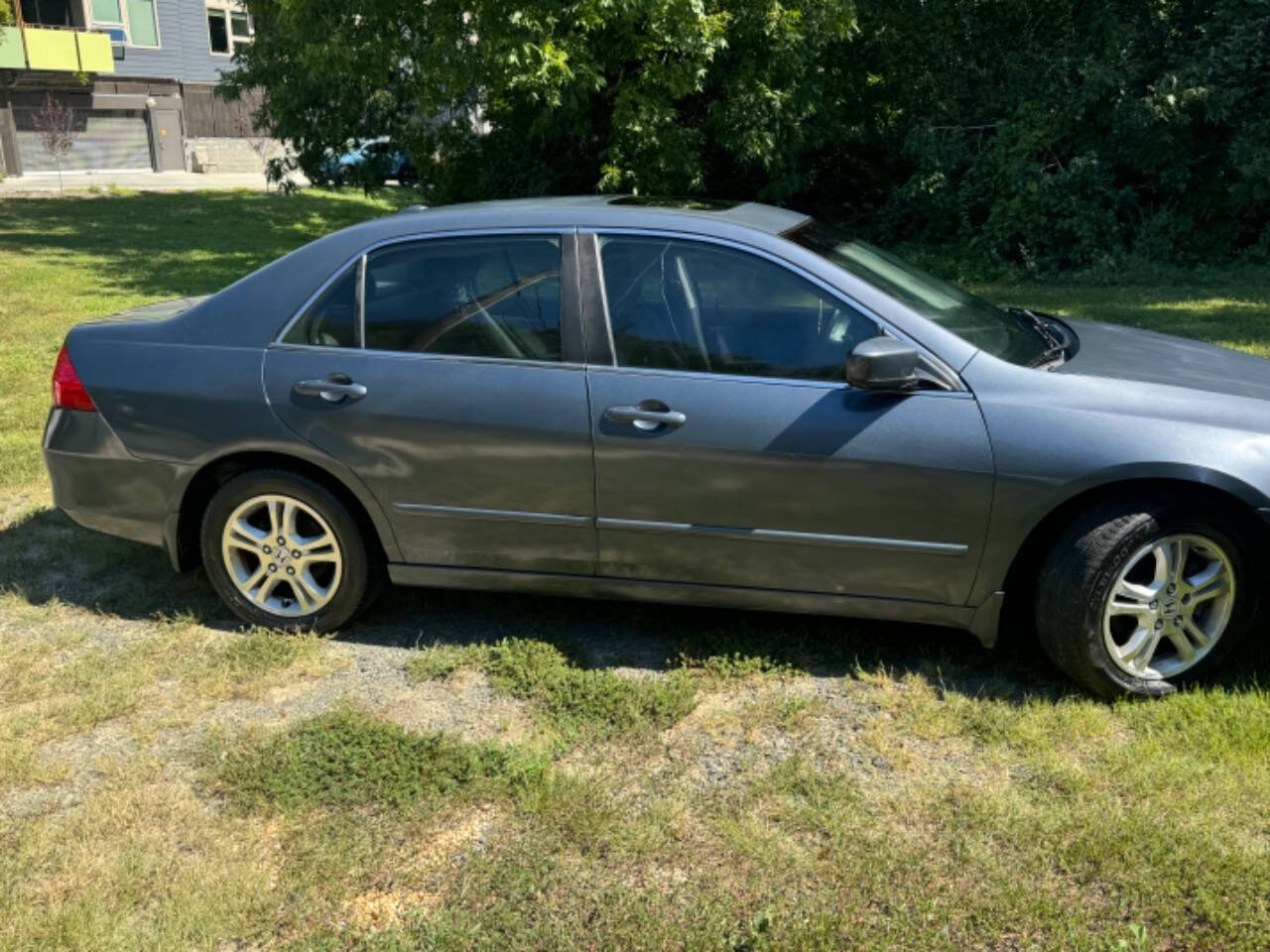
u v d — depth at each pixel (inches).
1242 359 155.6
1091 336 162.1
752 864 107.3
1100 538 129.2
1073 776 119.0
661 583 145.5
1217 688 135.9
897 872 105.3
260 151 1534.2
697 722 134.0
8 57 1283.2
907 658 148.3
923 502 132.9
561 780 120.5
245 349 152.9
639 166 552.4
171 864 108.7
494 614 165.2
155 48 1473.9
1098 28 582.2
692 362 139.5
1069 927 97.1
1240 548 130.8
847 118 659.4
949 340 135.3
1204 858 105.0
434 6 504.1
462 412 143.7
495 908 101.8
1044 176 571.5
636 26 521.7
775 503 136.9
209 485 160.6
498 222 148.4
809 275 138.4
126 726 135.8
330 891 104.5
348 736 129.8
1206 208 577.0
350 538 153.6
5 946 97.3
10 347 354.3
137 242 709.9
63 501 163.2
